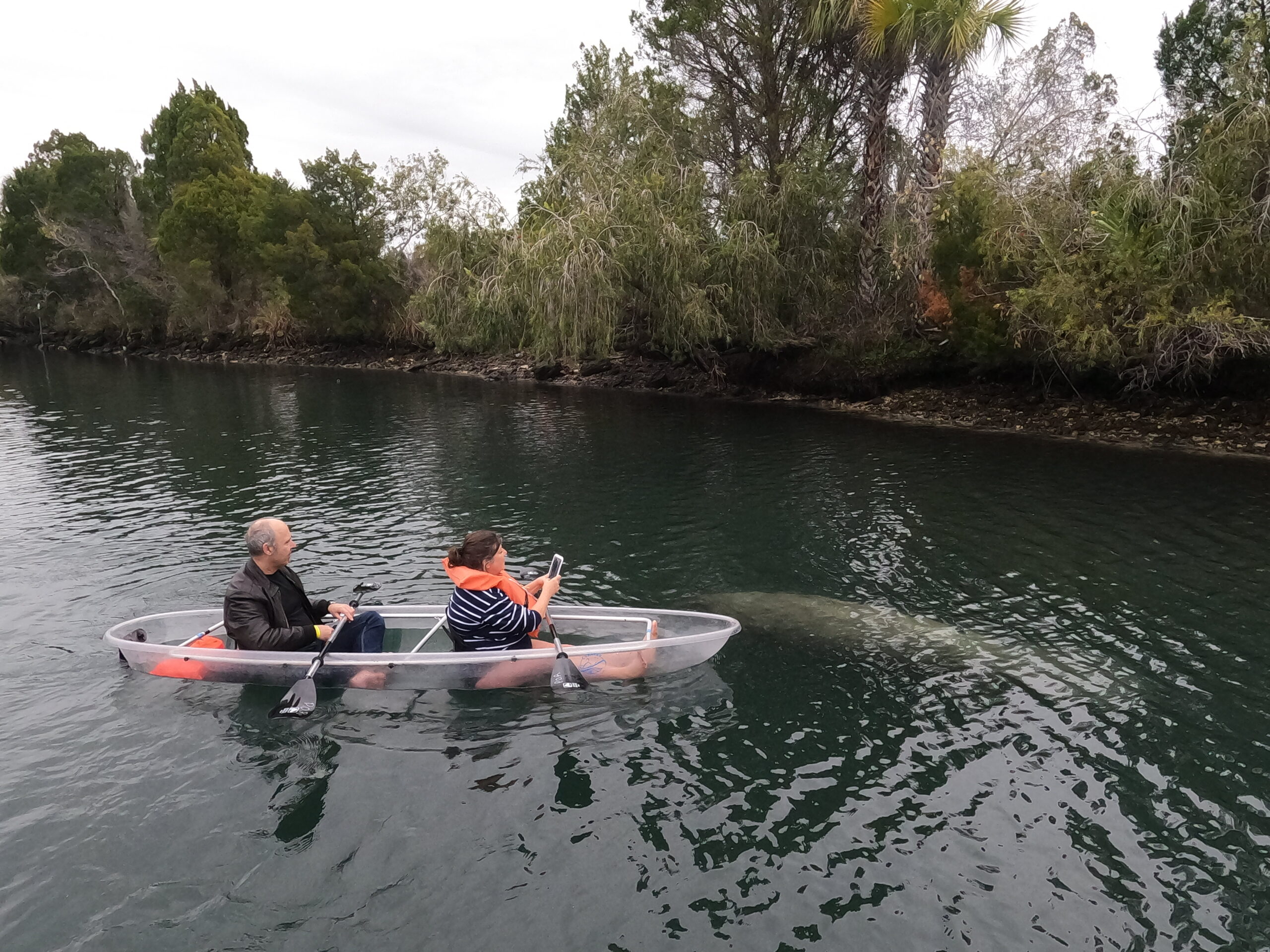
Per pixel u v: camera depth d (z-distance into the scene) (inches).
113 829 160.9
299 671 215.5
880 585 315.3
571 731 200.5
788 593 299.9
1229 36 625.3
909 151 828.6
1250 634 263.9
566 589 314.5
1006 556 348.5
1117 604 291.0
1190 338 594.9
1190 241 557.0
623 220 815.1
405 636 244.8
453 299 1003.3
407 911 139.4
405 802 170.4
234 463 574.6
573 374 1159.6
